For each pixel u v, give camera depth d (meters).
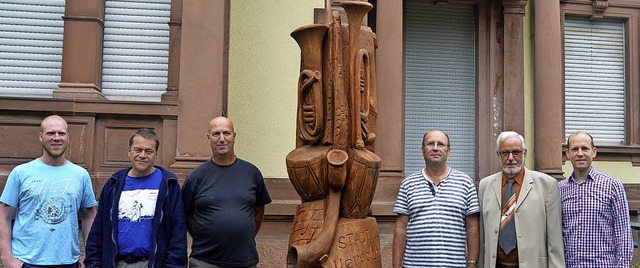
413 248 3.89
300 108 3.94
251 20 7.43
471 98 8.98
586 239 3.85
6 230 3.75
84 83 6.34
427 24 8.94
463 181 3.97
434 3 8.94
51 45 6.55
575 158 3.94
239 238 3.68
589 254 3.83
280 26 7.46
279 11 7.47
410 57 8.84
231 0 7.40
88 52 6.37
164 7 6.75
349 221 3.70
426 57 8.90
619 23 9.28
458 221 3.88
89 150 6.14
